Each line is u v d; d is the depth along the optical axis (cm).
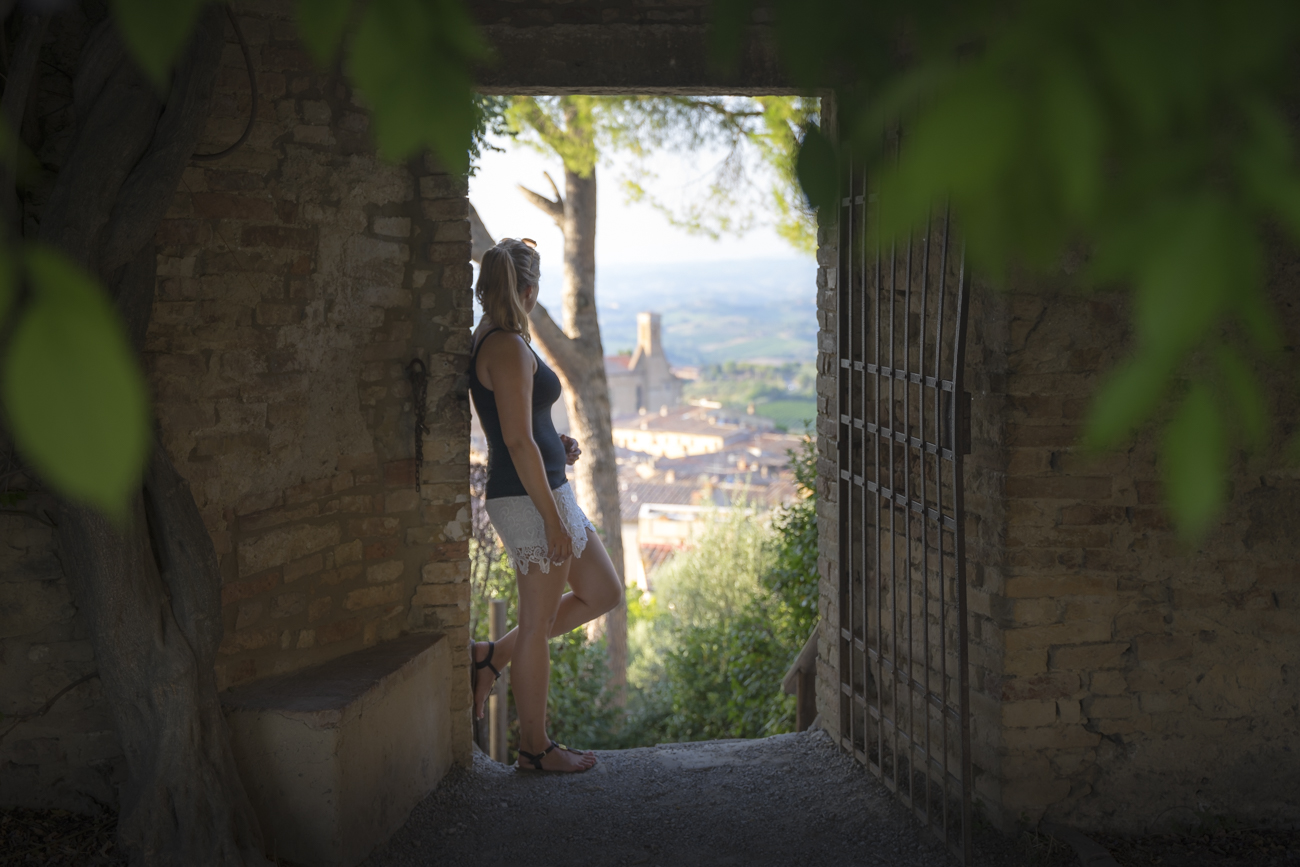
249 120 305
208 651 282
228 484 306
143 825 270
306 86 323
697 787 374
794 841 327
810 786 371
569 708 705
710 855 319
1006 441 307
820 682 424
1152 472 310
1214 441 40
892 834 326
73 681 296
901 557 372
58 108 275
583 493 1265
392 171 352
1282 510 310
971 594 329
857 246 354
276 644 323
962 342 280
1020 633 313
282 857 291
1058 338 305
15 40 251
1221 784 321
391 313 359
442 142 50
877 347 336
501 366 342
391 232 355
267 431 318
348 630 347
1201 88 38
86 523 263
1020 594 312
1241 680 318
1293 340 262
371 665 334
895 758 340
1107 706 316
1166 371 39
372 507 357
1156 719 318
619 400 6488
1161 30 38
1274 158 38
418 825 334
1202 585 314
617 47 351
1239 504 310
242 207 308
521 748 390
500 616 512
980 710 326
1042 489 309
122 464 35
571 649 710
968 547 330
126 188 256
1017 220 39
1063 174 38
